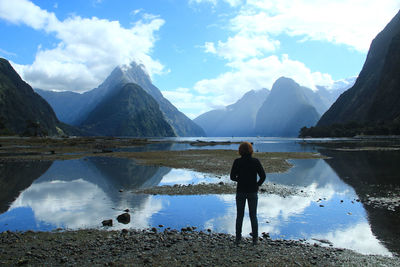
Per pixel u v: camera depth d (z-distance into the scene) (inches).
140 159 1403.8
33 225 371.2
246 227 363.6
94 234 331.0
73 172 917.2
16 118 7696.9
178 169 991.0
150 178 789.2
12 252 274.2
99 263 247.3
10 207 467.5
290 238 319.0
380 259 257.0
